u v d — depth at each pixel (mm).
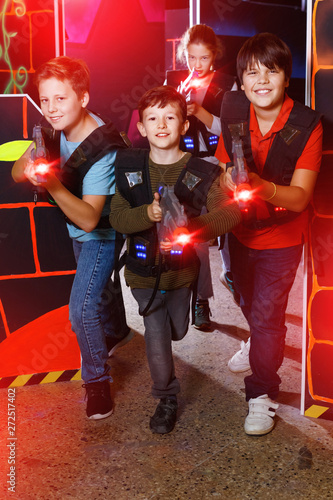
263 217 2070
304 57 5664
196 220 1888
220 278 3600
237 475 1954
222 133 2158
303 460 2027
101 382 2316
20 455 2068
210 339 3043
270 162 2027
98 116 2225
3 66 2391
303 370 2285
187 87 3154
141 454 2076
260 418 2186
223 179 1968
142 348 2941
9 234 2410
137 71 5664
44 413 2346
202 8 4328
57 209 2412
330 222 2148
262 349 2186
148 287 2129
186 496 1854
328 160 2113
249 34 4836
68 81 1995
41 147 1861
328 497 1839
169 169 2020
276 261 2148
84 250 2266
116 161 2061
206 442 2145
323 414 2291
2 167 2336
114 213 2080
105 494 1868
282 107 1993
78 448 2113
